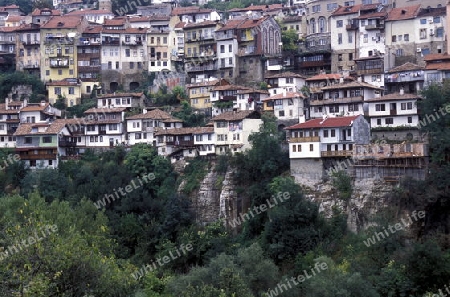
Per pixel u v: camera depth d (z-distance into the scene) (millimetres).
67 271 105125
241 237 174250
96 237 142875
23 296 93000
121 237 178500
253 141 188875
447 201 154250
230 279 127312
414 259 137000
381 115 185000
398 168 163375
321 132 175750
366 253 148625
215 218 188625
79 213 165750
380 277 138625
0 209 152750
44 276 99125
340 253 153875
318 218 161875
